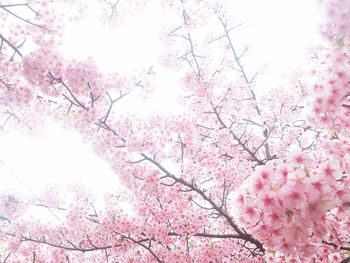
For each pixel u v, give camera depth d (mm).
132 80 4516
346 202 2350
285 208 2156
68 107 4652
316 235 2395
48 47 4344
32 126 6352
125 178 5047
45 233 5723
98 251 5934
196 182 5660
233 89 7066
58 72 4199
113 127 4648
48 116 4938
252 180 2287
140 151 4629
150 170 4898
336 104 2893
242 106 7348
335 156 3186
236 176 5539
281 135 7340
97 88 4336
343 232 2980
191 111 6715
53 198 7340
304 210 2143
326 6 2684
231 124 6910
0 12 4293
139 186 5137
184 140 5371
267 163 2297
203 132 6895
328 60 2871
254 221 2344
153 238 5258
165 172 4906
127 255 5508
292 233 2279
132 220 5145
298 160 2303
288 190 2133
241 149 7074
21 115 6254
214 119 6887
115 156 4789
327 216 2639
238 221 2602
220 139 6484
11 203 7180
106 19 5645
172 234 5223
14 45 4324
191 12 5859
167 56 6480
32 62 4090
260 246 5105
